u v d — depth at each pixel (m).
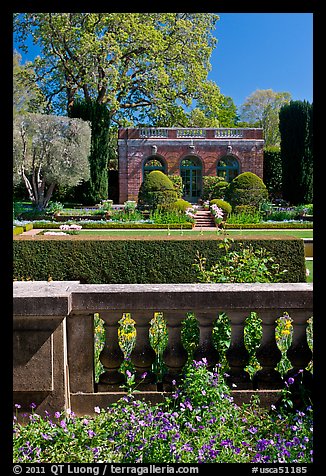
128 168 31.06
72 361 2.67
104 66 29.52
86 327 2.66
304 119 30.64
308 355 2.75
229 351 2.79
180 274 8.42
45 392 2.54
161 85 31.62
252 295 2.62
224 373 2.66
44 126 23.94
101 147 29.44
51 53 30.22
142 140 30.94
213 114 35.38
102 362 2.75
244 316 2.74
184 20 31.89
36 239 8.53
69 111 30.45
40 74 31.30
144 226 20.55
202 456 2.15
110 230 19.89
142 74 31.89
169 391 2.73
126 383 2.76
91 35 28.44
